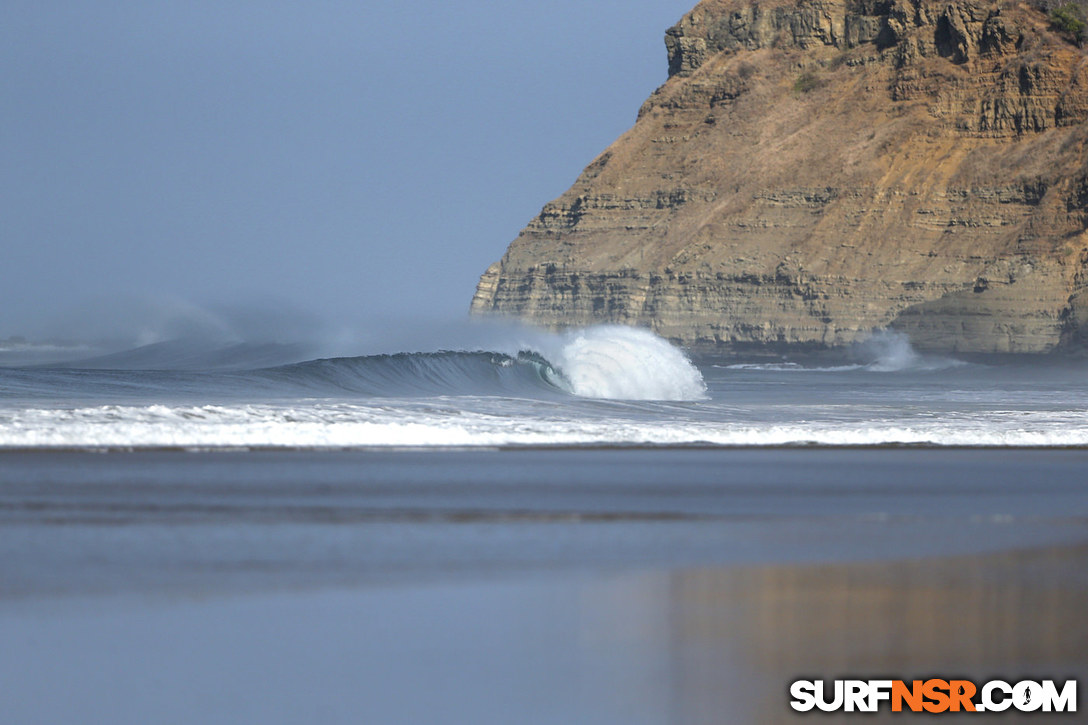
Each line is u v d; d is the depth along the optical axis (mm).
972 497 63938
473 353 159125
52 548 43188
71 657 29406
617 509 56406
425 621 33000
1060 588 37781
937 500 62250
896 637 31531
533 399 124062
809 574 39906
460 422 94688
